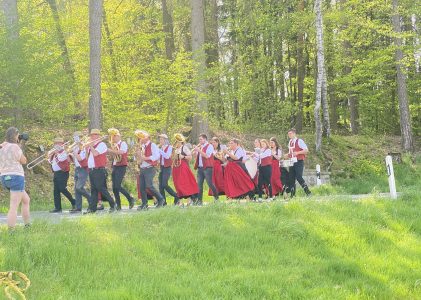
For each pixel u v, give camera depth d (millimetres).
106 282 7652
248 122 28562
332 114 32250
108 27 24281
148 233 9539
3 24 17391
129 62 22672
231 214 11289
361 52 30484
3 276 7098
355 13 28188
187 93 21750
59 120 19422
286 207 11961
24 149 18172
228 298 7574
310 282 8570
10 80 16094
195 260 8898
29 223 9414
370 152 27984
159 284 7664
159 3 28500
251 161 14500
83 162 13023
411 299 8570
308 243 10336
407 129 27766
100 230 9422
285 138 27500
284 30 28828
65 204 16453
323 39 27797
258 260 9211
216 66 26219
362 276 9125
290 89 34500
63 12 22281
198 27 22547
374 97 31844
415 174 24984
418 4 26859
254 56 29328
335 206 12727
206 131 23062
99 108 19406
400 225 12234
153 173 13141
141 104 21891
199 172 14094
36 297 6973
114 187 13422
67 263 7957
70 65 20828
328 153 26594
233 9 30000
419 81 31625
